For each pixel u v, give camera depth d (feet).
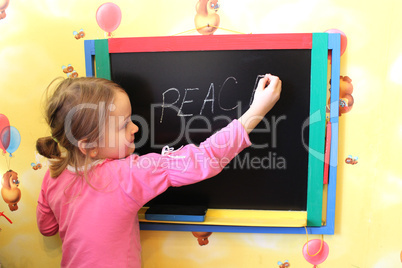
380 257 2.96
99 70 2.88
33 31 3.01
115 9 2.90
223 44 2.73
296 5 2.75
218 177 2.94
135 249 2.58
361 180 2.90
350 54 2.77
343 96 2.83
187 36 2.75
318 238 3.00
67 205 2.50
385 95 2.79
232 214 2.92
